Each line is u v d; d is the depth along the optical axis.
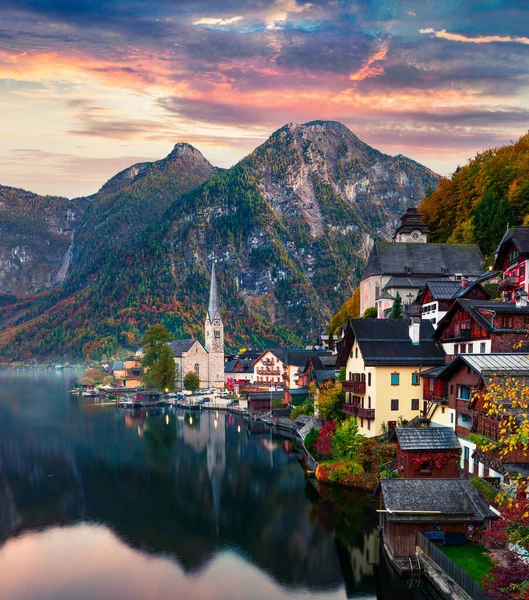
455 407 61.25
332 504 69.12
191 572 54.41
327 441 82.00
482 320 66.19
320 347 172.62
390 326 81.81
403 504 48.91
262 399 154.00
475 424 54.28
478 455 51.44
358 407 79.25
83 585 52.09
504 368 56.19
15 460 96.44
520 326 64.75
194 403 175.38
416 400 75.94
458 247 133.12
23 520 67.75
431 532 48.12
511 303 70.38
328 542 59.66
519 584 33.72
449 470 58.34
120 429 130.00
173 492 77.56
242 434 123.00
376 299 129.25
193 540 61.38
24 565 56.09
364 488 71.81
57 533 63.84
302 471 87.00
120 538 62.28
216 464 93.31
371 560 56.06
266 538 61.25
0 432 123.88
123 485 81.19
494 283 100.81
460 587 40.22
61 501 74.25
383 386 75.56
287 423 124.12
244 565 55.56
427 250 132.75
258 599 49.28
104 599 49.56
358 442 74.50
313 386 116.19
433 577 44.94
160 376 198.88
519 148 152.38
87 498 75.38
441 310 89.19
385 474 68.50
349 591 50.31
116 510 70.75
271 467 90.56
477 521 47.84
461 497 49.28
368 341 78.94
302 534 61.75
